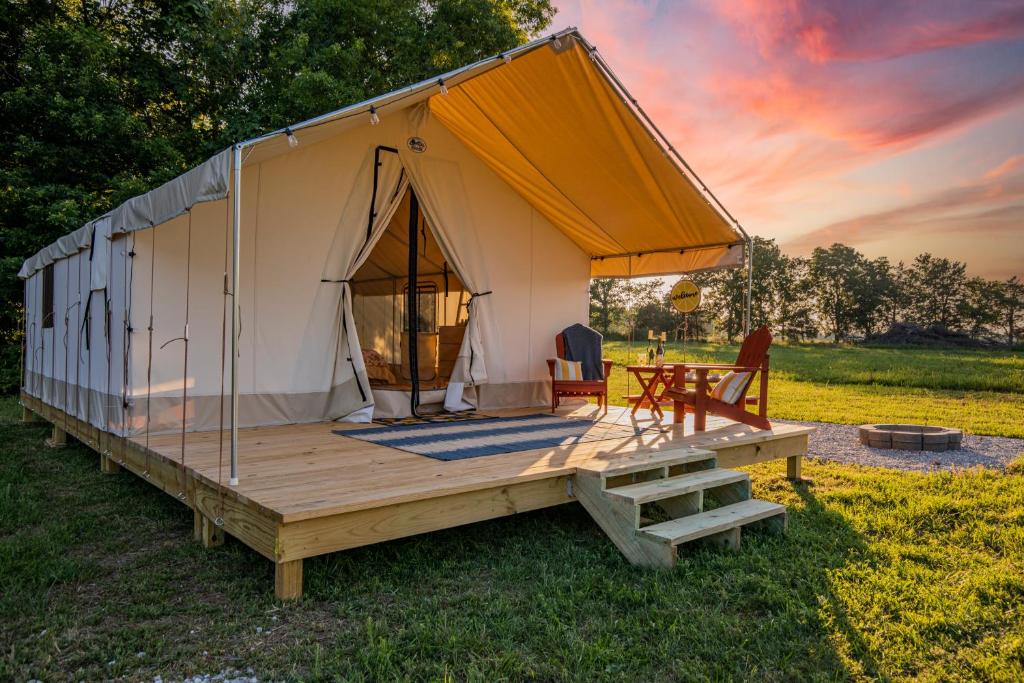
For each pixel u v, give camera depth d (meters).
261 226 5.18
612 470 3.66
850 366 17.34
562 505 4.38
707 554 3.38
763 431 5.28
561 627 2.54
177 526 3.86
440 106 5.70
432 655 2.33
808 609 2.75
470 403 6.52
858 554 3.50
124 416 4.56
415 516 3.13
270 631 2.52
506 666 2.23
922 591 2.98
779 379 15.30
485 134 5.95
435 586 3.00
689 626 2.59
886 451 6.74
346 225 5.64
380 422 5.66
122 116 11.30
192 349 4.86
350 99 11.89
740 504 3.86
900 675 2.29
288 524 2.73
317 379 5.52
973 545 3.72
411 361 6.12
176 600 2.81
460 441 4.66
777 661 2.34
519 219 6.94
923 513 4.26
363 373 5.61
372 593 2.89
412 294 6.15
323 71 11.40
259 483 3.26
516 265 6.92
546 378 7.24
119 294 4.73
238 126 12.30
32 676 2.20
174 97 13.17
